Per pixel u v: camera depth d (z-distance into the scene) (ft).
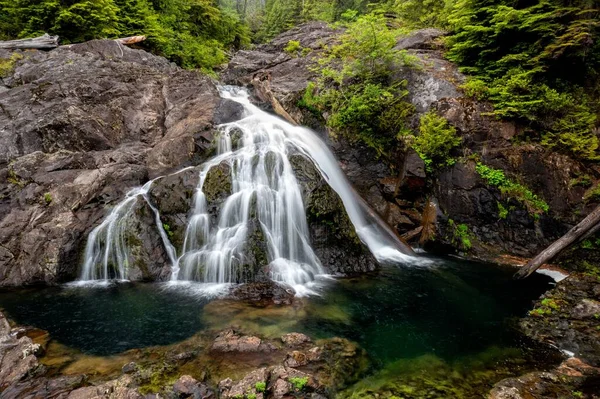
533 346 17.46
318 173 28.45
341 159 38.55
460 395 13.65
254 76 52.75
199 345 16.24
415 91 36.88
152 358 15.19
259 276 23.76
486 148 32.17
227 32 90.53
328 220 26.73
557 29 31.12
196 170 27.91
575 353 16.63
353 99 37.17
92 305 20.35
